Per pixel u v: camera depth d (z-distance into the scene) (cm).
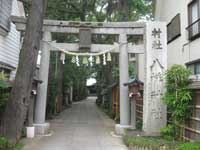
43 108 1379
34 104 1398
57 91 2511
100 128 1591
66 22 1393
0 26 1226
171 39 1638
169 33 1680
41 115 1371
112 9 2528
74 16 2381
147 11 2508
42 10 1008
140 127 1341
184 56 1444
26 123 1269
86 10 2472
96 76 4391
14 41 1503
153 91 1225
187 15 1412
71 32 1399
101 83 3609
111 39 2489
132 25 1395
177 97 956
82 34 1386
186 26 1423
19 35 1595
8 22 1361
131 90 1331
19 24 1346
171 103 976
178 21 1525
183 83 979
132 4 2338
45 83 1389
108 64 2803
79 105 4100
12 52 1473
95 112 2847
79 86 5509
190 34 1351
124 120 1389
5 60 1348
